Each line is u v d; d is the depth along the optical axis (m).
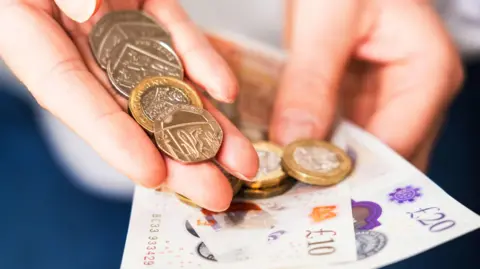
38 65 0.31
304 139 0.33
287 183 0.32
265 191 0.31
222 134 0.30
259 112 0.35
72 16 0.31
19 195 0.47
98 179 0.46
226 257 0.29
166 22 0.34
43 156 0.48
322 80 0.34
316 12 0.35
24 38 0.31
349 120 0.37
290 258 0.29
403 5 0.35
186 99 0.31
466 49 0.43
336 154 0.33
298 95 0.34
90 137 0.29
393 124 0.34
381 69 0.36
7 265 0.44
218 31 0.39
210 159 0.29
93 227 0.45
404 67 0.35
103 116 0.29
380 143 0.33
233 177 0.31
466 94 0.44
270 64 0.38
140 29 0.33
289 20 0.39
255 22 0.45
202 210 0.31
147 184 0.28
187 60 0.33
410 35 0.35
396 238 0.29
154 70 0.32
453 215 0.30
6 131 0.49
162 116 0.30
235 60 0.38
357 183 0.32
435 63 0.34
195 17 0.45
